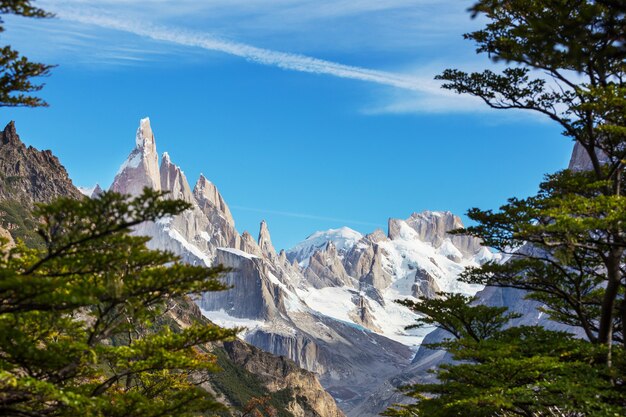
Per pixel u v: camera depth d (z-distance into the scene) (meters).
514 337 32.59
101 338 21.95
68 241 17.98
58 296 17.72
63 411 20.61
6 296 17.64
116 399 22.61
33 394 19.47
